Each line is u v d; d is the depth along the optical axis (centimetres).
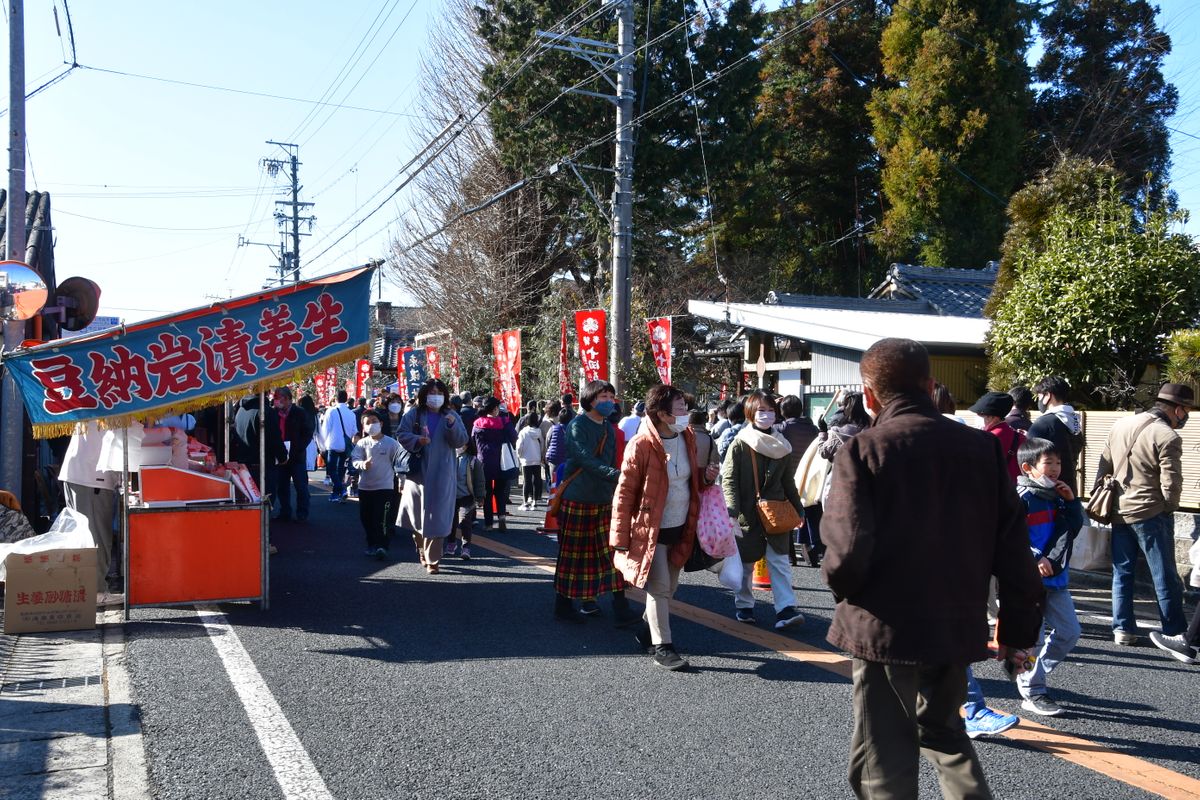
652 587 600
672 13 2309
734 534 699
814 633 691
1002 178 2955
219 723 480
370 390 3072
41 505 1117
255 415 1218
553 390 2364
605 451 704
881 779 295
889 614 293
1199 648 630
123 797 392
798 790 407
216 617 715
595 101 2267
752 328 1794
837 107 3406
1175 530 898
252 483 777
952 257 2928
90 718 485
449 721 489
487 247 2783
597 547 700
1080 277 1088
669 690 547
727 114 2381
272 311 714
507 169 2678
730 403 1377
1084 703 536
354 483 1670
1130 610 678
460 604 776
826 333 1536
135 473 779
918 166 2947
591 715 502
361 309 742
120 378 675
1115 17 3200
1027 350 1131
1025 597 309
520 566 968
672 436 611
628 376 1764
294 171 4497
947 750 306
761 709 514
